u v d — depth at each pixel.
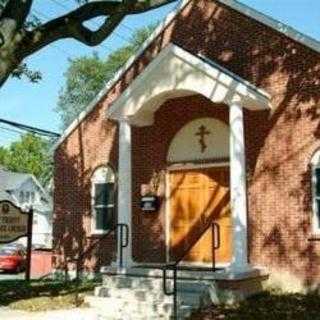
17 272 36.84
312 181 16.77
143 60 20.62
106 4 14.46
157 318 14.62
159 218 19.53
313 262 16.50
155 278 16.19
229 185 18.42
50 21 14.37
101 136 21.34
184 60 17.31
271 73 17.75
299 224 16.83
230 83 16.50
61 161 22.27
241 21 18.59
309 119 16.95
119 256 17.64
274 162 17.41
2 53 13.77
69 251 21.58
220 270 16.03
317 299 15.42
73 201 21.73
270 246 17.19
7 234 20.44
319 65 16.98
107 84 21.36
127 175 18.33
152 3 14.07
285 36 17.66
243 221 15.92
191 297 14.80
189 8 19.75
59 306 15.82
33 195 70.94
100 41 14.35
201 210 18.84
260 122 17.75
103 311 15.25
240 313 13.91
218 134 18.78
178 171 19.44
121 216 18.17
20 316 14.55
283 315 13.52
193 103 19.27
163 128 19.80
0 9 16.17
